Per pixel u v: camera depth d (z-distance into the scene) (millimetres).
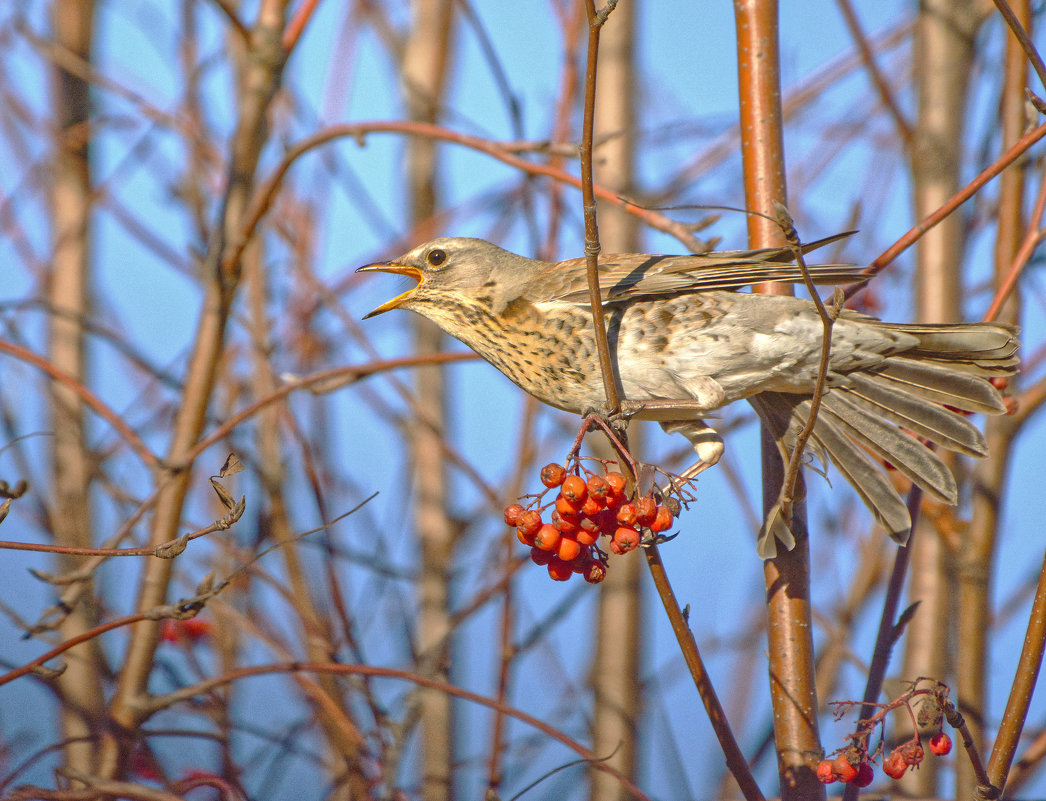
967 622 8227
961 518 9867
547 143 8789
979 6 10047
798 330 8336
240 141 9477
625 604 10461
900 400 8391
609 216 11195
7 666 8453
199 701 8711
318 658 9094
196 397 9031
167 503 8477
